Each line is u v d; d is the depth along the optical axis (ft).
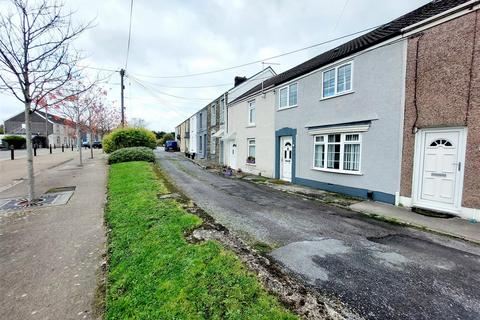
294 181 39.83
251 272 10.77
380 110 26.37
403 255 14.05
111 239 15.12
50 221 18.86
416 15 26.73
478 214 19.62
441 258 13.70
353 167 30.07
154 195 23.63
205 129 86.89
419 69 22.94
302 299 9.28
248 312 8.36
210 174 49.57
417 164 23.50
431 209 22.63
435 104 21.94
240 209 23.26
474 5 19.12
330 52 41.73
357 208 23.99
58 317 8.98
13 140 132.98
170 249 12.57
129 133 69.62
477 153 19.58
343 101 30.81
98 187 30.60
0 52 21.35
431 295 10.35
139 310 8.69
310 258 13.52
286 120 41.75
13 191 28.71
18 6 21.31
